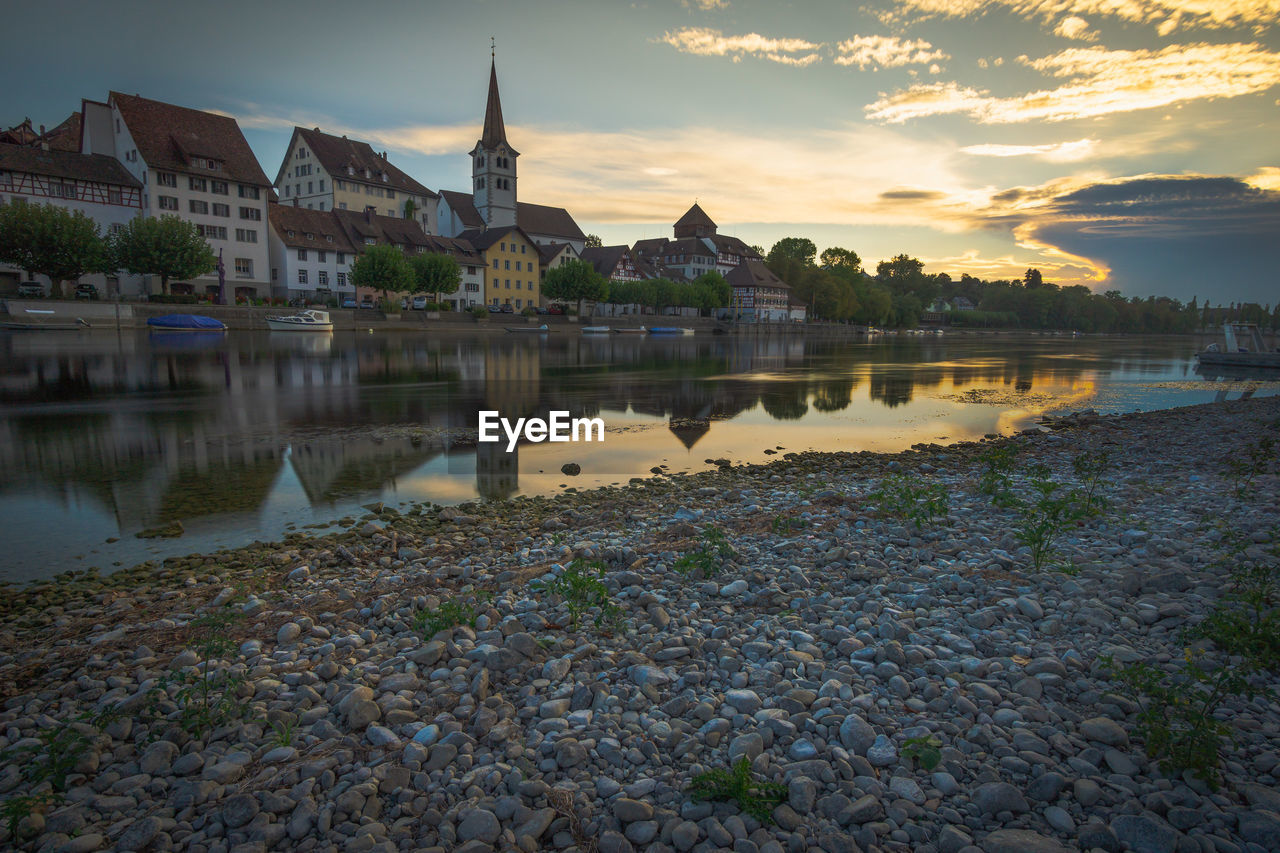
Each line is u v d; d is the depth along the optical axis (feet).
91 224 187.93
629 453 50.80
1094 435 61.46
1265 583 17.99
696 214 496.23
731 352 193.77
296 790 11.82
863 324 526.98
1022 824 10.65
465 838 10.77
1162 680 13.98
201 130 238.07
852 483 40.63
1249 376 148.15
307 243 258.78
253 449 49.16
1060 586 20.17
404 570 25.36
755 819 10.87
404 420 61.72
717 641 17.15
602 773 12.28
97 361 107.86
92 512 34.19
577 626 18.33
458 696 14.90
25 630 20.81
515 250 334.03
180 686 15.62
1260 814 10.27
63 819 11.38
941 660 15.74
